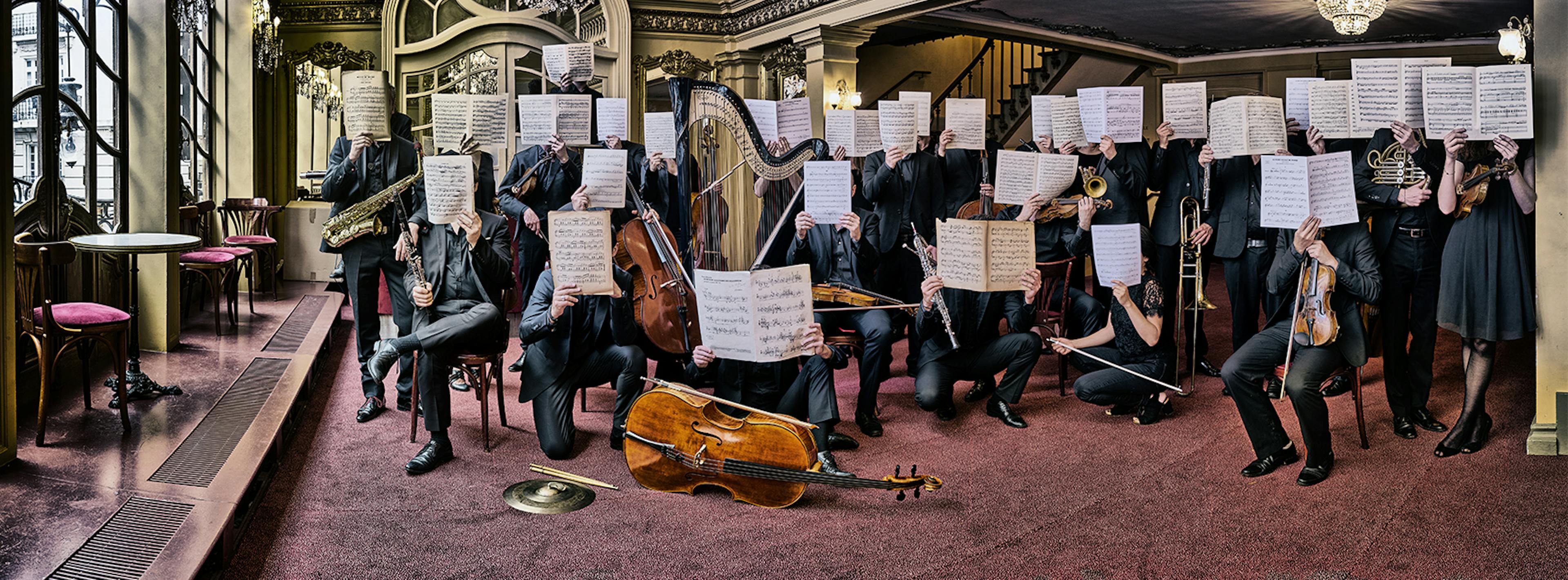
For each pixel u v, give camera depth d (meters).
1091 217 5.11
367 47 9.09
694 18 9.58
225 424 3.96
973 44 13.47
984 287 4.19
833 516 3.42
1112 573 2.97
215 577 2.85
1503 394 4.95
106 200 5.23
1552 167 3.96
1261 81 10.82
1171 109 5.07
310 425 4.49
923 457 4.12
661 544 3.16
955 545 3.17
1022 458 4.10
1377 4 6.53
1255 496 3.62
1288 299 4.04
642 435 3.66
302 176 8.34
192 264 5.85
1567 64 3.95
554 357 4.02
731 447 3.53
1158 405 4.64
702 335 3.68
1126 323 4.65
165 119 5.44
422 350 3.93
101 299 5.14
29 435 3.75
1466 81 3.94
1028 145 5.63
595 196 4.39
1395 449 4.17
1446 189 4.04
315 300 7.50
